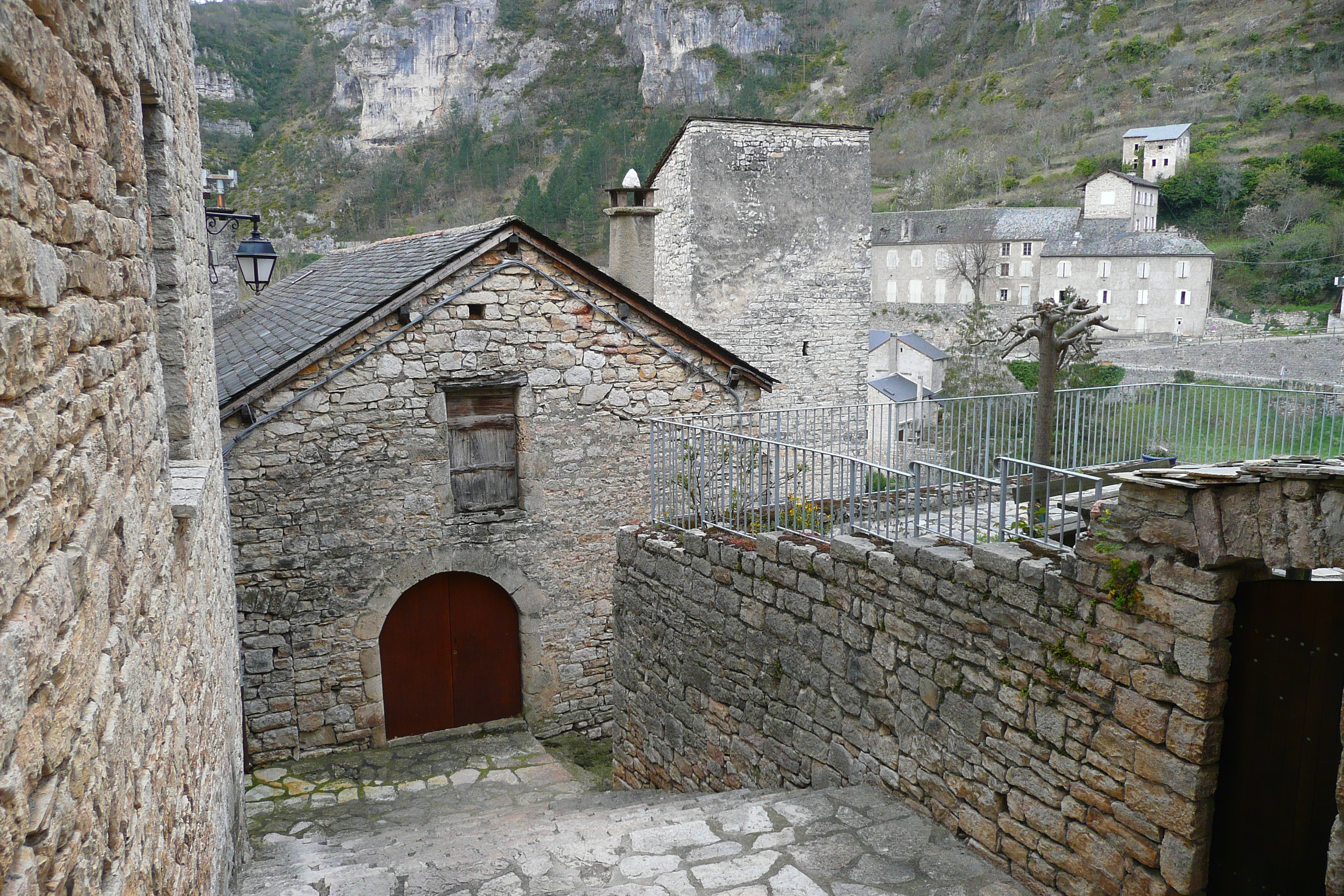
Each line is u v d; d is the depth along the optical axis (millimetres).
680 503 8695
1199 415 8812
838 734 5555
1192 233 51188
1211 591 3502
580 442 9438
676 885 4375
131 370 2492
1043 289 48844
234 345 10969
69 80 1885
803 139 20578
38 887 1262
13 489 1291
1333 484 3170
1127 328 46719
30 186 1530
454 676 9422
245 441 8102
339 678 8695
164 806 2469
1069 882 4137
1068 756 4137
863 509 6812
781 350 21125
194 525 3688
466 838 5773
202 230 5645
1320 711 3693
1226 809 3668
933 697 4871
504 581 9281
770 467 7895
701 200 20016
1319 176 48031
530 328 9086
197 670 3539
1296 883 3742
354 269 12070
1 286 1309
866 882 4371
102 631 1806
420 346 8656
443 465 8898
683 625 6984
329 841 6746
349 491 8539
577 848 4840
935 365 42938
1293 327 41688
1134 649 3818
